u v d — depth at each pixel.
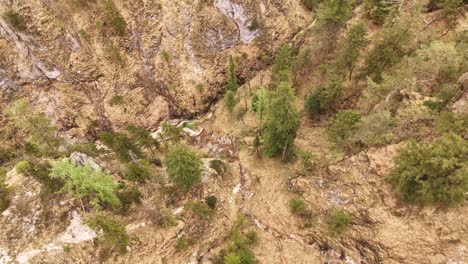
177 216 36.50
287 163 45.00
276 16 75.25
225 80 73.88
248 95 67.56
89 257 30.14
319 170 39.59
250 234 36.06
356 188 34.25
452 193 25.81
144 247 32.56
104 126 70.06
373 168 33.94
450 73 36.84
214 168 45.28
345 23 58.59
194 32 71.62
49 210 31.91
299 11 76.88
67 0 66.94
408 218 29.81
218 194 41.81
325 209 35.38
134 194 36.59
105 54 69.31
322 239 34.06
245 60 75.00
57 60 68.19
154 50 70.88
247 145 53.44
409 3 46.62
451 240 27.30
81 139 68.75
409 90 38.97
